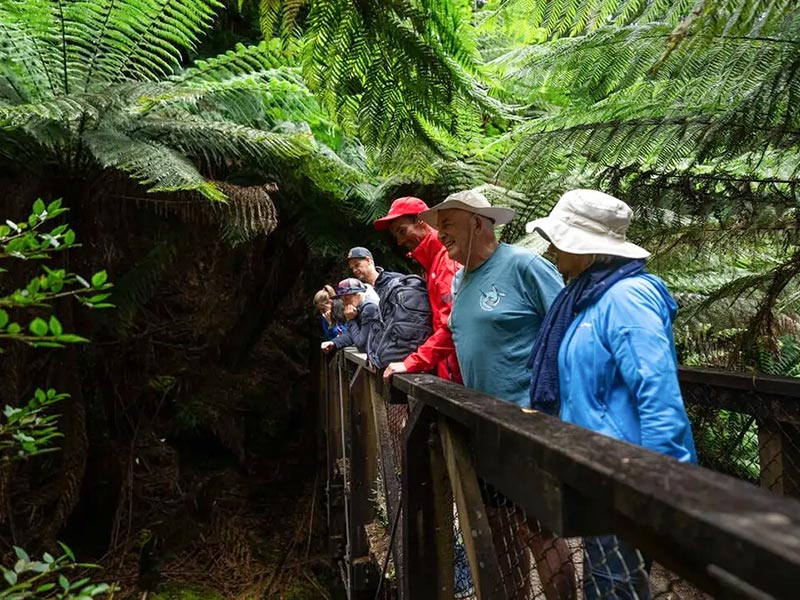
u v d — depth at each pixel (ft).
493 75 7.70
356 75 4.38
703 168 7.52
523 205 10.84
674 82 6.22
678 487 1.80
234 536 17.28
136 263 14.61
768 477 6.47
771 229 6.16
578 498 2.43
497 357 5.68
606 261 4.81
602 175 6.87
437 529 4.82
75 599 2.79
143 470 17.67
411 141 5.02
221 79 13.17
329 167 14.56
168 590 14.78
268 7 4.11
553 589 3.77
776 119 5.54
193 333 19.42
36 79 11.37
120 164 10.41
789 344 10.41
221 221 13.66
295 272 19.08
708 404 7.16
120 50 11.69
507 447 2.99
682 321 7.86
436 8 4.42
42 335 2.67
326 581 15.98
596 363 4.49
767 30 4.71
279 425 21.08
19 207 11.81
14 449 3.39
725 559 1.50
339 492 14.20
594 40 6.14
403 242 7.38
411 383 5.12
